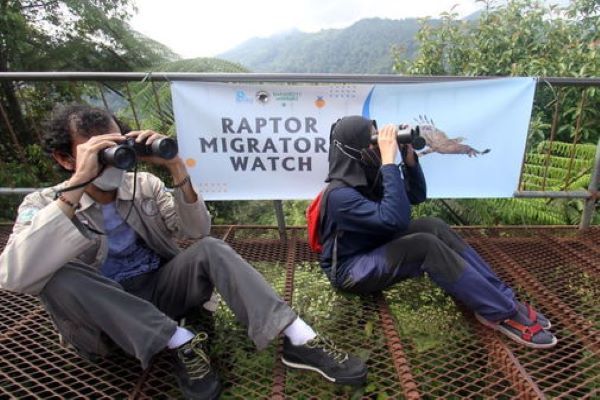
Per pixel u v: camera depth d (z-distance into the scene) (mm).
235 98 2422
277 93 2420
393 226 1840
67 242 1376
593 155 3562
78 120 1518
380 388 1651
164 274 1786
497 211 3559
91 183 1511
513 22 4285
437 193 2652
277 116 2459
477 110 2465
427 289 2316
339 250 2094
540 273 2467
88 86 5332
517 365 1701
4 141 5336
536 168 3701
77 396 1623
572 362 1784
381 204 1882
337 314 2127
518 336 1813
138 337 1496
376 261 1972
